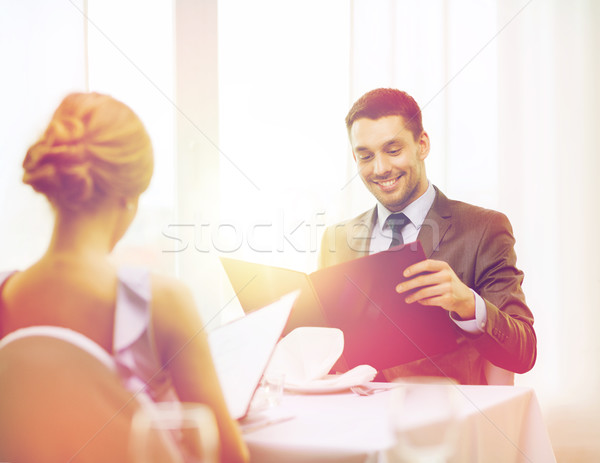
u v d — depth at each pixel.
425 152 1.94
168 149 2.44
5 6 2.10
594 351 2.72
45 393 0.76
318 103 2.54
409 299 1.28
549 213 2.72
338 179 2.54
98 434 0.75
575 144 2.78
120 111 0.92
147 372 0.86
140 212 2.40
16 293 0.88
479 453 1.03
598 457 2.51
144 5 2.38
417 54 2.58
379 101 1.87
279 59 2.53
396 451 0.83
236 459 0.86
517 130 2.69
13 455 0.78
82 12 2.18
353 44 2.55
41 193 0.89
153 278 0.91
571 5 2.78
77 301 0.87
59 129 0.89
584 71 2.79
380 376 1.68
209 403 0.88
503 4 2.68
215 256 2.48
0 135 2.07
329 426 0.96
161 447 0.72
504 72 2.68
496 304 1.65
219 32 2.50
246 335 1.06
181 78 2.45
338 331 1.31
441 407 0.83
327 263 2.06
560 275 2.72
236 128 2.51
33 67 2.12
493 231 1.75
